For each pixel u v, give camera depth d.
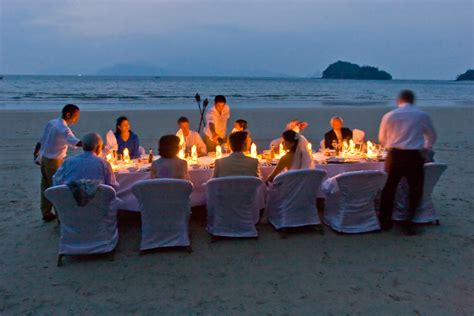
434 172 5.08
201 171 5.18
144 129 14.74
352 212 5.07
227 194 4.65
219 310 3.41
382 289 3.76
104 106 25.12
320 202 6.34
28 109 21.80
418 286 3.81
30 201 6.38
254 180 4.57
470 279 3.95
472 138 13.45
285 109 23.16
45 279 3.96
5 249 4.64
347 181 4.83
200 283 3.87
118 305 3.50
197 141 6.42
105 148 6.11
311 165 5.05
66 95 36.41
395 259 4.39
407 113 4.82
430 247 4.71
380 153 6.30
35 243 4.82
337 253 4.54
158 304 3.51
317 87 73.44
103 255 4.46
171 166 4.53
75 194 3.97
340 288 3.78
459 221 5.59
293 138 5.03
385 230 5.20
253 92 49.47
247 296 3.64
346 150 6.46
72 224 4.23
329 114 20.52
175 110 21.42
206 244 4.79
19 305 3.51
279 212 5.05
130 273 4.08
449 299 3.59
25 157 9.77
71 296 3.65
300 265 4.24
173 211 4.45
